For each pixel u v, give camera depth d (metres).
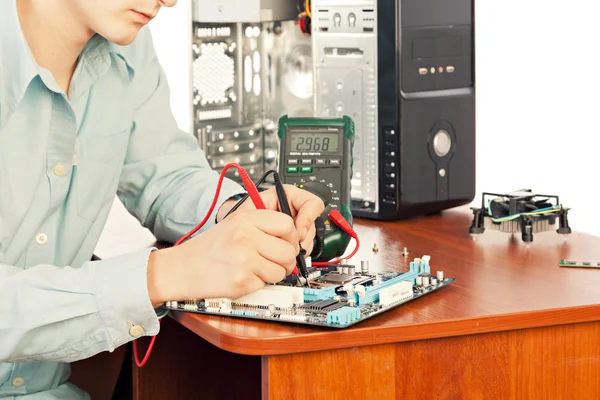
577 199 2.81
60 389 1.49
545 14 2.88
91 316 1.18
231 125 2.16
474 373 1.18
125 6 1.31
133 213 1.70
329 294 1.23
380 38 1.80
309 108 2.17
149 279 1.19
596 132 2.80
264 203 1.44
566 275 1.36
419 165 1.83
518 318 1.17
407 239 1.66
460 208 1.97
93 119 1.54
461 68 1.88
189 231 1.58
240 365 1.73
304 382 1.10
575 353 1.22
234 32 2.14
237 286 1.16
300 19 2.16
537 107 2.90
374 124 1.83
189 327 1.19
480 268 1.41
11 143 1.40
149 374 1.65
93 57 1.51
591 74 2.81
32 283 1.17
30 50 1.41
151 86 1.70
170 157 1.68
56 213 1.50
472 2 1.89
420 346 1.15
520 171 2.92
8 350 1.17
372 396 1.13
